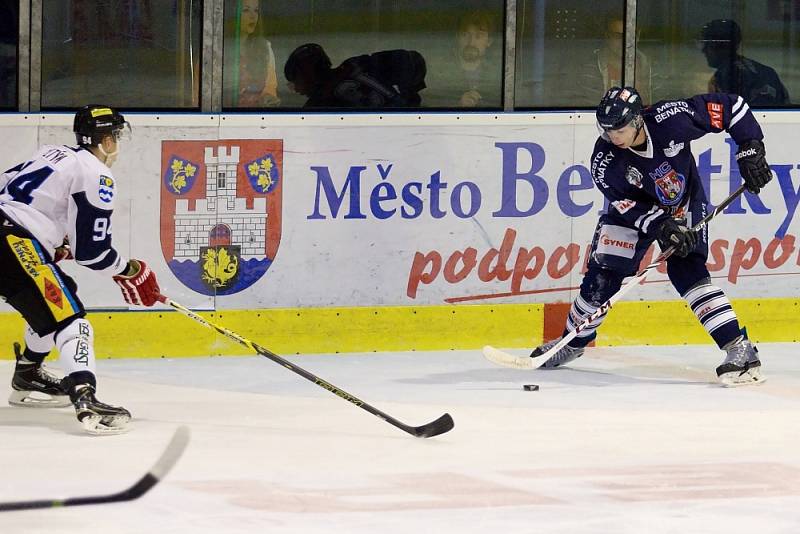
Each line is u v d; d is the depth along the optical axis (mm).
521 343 24781
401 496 13766
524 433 17281
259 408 19031
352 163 24031
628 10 25125
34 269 17047
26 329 18812
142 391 20359
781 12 25797
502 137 24469
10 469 15031
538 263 24734
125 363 23000
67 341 17109
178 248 23578
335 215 24047
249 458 15633
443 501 13547
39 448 16203
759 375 21281
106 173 17438
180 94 23953
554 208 24719
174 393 20203
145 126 23344
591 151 24734
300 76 24297
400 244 24281
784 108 25812
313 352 24125
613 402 19672
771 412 18875
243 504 13383
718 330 21266
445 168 24328
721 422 18109
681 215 21359
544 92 25125
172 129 23422
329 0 24266
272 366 22828
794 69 25922
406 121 24156
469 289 24578
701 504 13500
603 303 22078
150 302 17922
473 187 24453
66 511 13055
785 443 16750
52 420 18141
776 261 25609
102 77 23719
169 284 23609
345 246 24125
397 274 24328
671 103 20609
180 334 23688
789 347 25141
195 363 23062
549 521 12789
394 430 17453
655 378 21875
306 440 16750
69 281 17594
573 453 16031
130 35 23703
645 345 25156
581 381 21547
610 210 22172
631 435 17172
